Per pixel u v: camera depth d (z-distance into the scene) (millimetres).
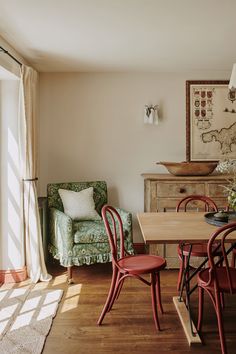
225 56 3682
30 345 2393
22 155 3459
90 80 4359
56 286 3445
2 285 3463
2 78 3420
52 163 4398
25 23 2725
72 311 2904
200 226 2572
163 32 2941
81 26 2797
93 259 3490
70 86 4355
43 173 4402
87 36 3035
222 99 4359
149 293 3266
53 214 3799
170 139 4414
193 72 4355
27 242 3559
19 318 2775
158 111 4391
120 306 2992
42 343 2416
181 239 2213
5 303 3049
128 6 2422
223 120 4371
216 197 3871
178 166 3914
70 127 4387
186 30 2904
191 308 2914
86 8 2449
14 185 3494
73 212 3865
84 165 4418
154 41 3178
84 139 4398
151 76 4367
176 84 4379
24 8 2439
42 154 4387
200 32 2957
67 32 2936
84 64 3992
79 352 2318
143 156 4426
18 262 3553
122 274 2791
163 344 2420
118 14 2564
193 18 2650
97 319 2766
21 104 3383
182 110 4395
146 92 4379
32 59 3766
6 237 3523
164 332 2576
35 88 3641
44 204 3973
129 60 3832
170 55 3629
